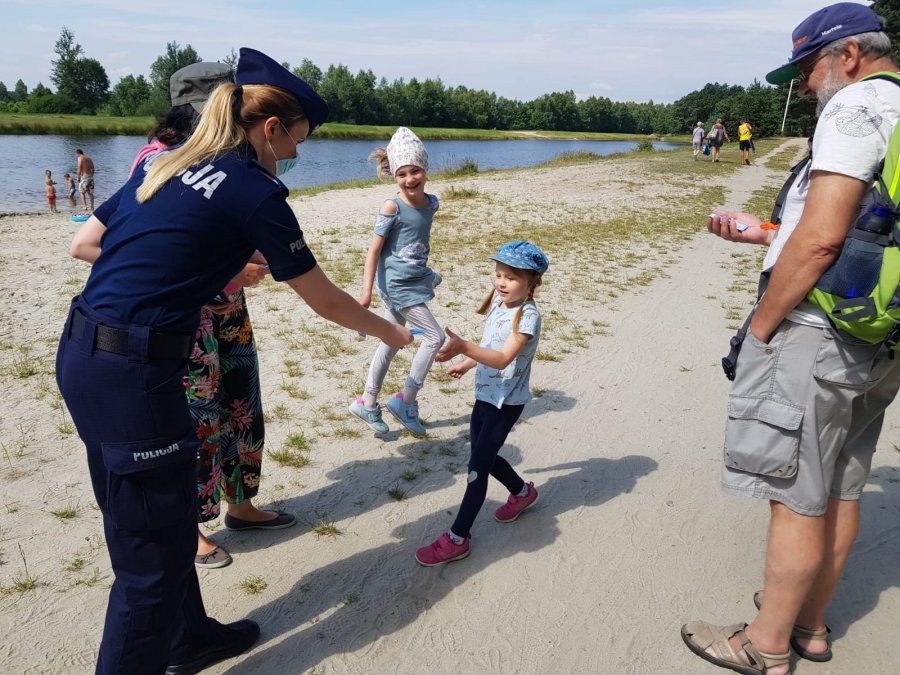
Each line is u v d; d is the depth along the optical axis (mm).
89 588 2812
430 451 4141
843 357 2176
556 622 2756
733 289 8328
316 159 39938
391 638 2641
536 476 3910
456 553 3078
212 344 2734
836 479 2471
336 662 2510
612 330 6602
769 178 22109
